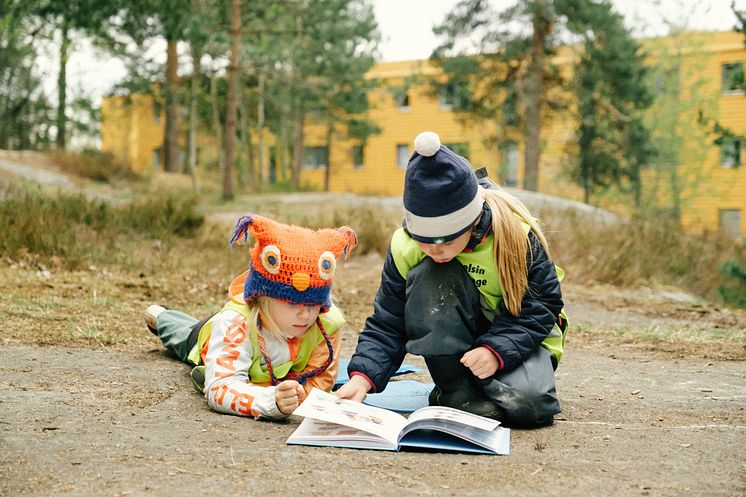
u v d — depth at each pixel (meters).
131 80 23.62
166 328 4.46
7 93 32.72
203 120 32.97
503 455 2.77
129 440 2.80
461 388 3.32
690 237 13.19
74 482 2.32
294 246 3.21
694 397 3.92
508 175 33.31
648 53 24.06
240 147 32.50
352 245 3.40
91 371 4.02
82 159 22.56
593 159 25.55
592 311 8.00
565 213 13.69
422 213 3.00
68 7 18.61
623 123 24.70
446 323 3.21
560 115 25.52
